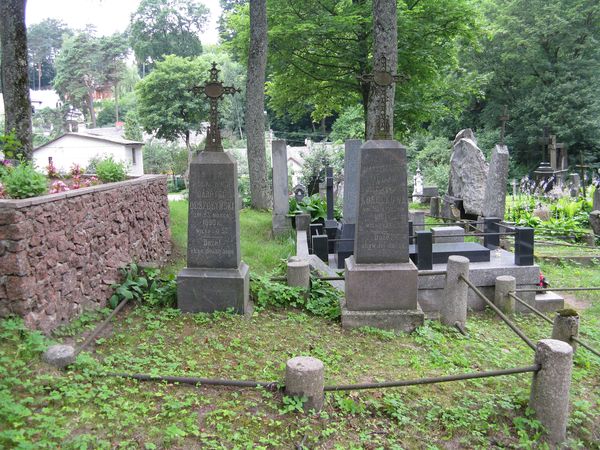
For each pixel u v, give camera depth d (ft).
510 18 122.72
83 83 222.48
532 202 60.59
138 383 16.40
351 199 40.09
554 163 90.58
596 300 33.68
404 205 24.18
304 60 70.54
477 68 132.05
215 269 24.04
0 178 21.76
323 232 47.39
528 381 19.34
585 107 118.93
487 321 28.76
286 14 65.82
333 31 61.82
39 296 18.45
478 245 33.91
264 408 15.66
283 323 23.53
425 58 66.39
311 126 204.54
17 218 17.26
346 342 22.26
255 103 60.54
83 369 16.39
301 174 98.89
